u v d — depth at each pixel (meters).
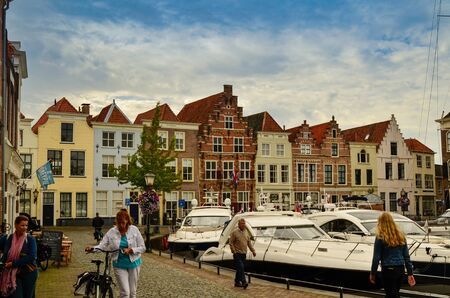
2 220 19.55
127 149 54.22
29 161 49.81
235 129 60.66
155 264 20.45
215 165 59.34
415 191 70.88
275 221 18.61
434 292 15.96
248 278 15.21
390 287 9.43
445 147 63.78
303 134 64.06
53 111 51.00
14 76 26.70
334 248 16.12
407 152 70.69
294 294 13.19
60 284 14.55
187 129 58.47
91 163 52.47
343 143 66.06
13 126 26.91
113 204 53.28
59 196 50.88
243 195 60.19
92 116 58.03
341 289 12.52
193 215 27.52
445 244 17.25
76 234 40.72
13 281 8.84
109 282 10.23
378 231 9.55
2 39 20.25
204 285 14.71
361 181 66.75
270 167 62.03
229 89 60.88
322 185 64.31
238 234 14.52
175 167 57.22
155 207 27.20
